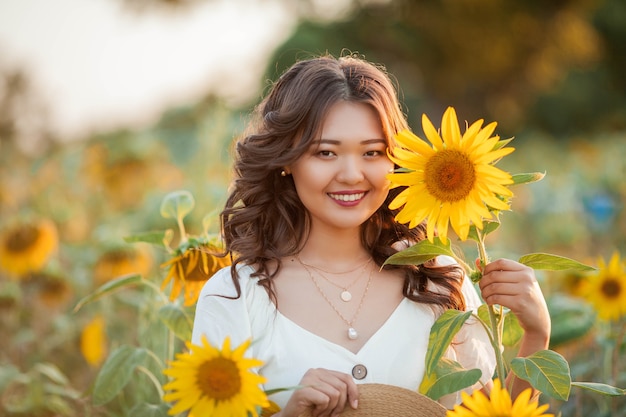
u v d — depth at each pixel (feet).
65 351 14.26
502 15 70.13
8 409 11.81
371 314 7.20
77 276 16.02
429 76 70.74
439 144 6.11
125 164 23.36
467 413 5.63
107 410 11.48
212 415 5.83
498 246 21.16
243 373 5.82
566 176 29.89
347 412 6.57
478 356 7.44
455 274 7.49
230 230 7.64
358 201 7.04
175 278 8.54
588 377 11.19
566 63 72.79
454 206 6.10
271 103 7.52
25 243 14.42
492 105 72.49
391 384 7.04
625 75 73.61
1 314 14.44
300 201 7.41
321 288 7.25
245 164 7.42
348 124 6.93
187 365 5.87
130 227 19.66
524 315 6.63
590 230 23.02
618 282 10.48
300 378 6.94
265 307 7.11
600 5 72.95
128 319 15.03
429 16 69.46
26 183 24.18
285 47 53.62
